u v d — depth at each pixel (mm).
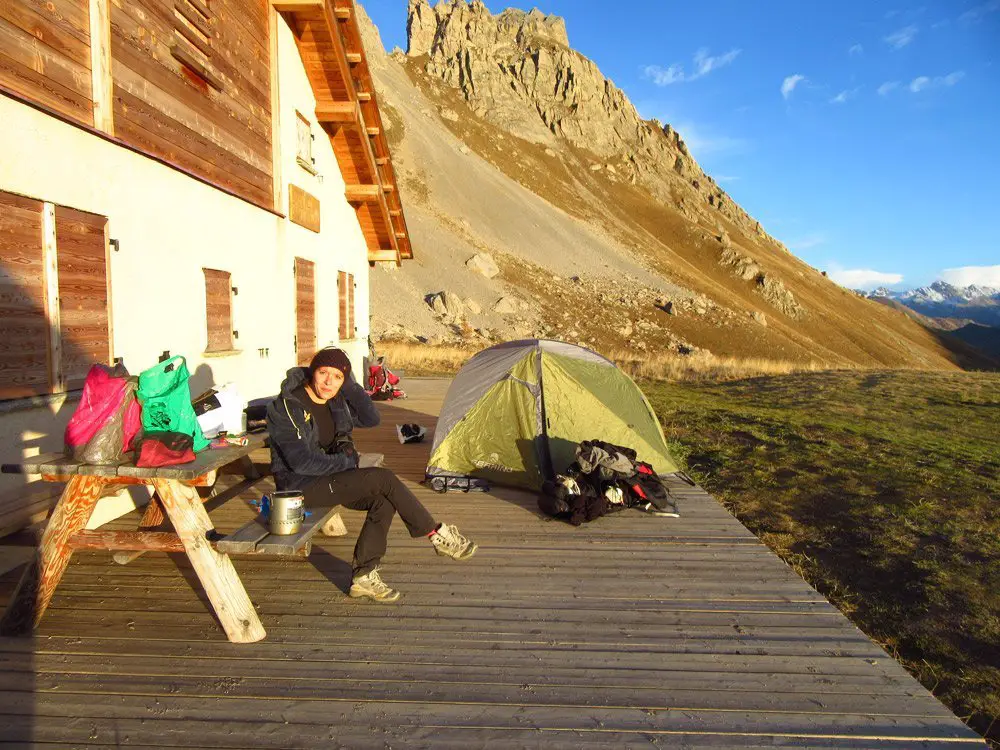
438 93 158125
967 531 6820
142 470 3230
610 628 3639
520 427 6816
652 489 6035
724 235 152375
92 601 3779
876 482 8500
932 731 2752
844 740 2676
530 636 3510
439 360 26562
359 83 10906
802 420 12734
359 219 14039
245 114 7910
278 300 9023
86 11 4863
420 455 8297
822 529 7082
